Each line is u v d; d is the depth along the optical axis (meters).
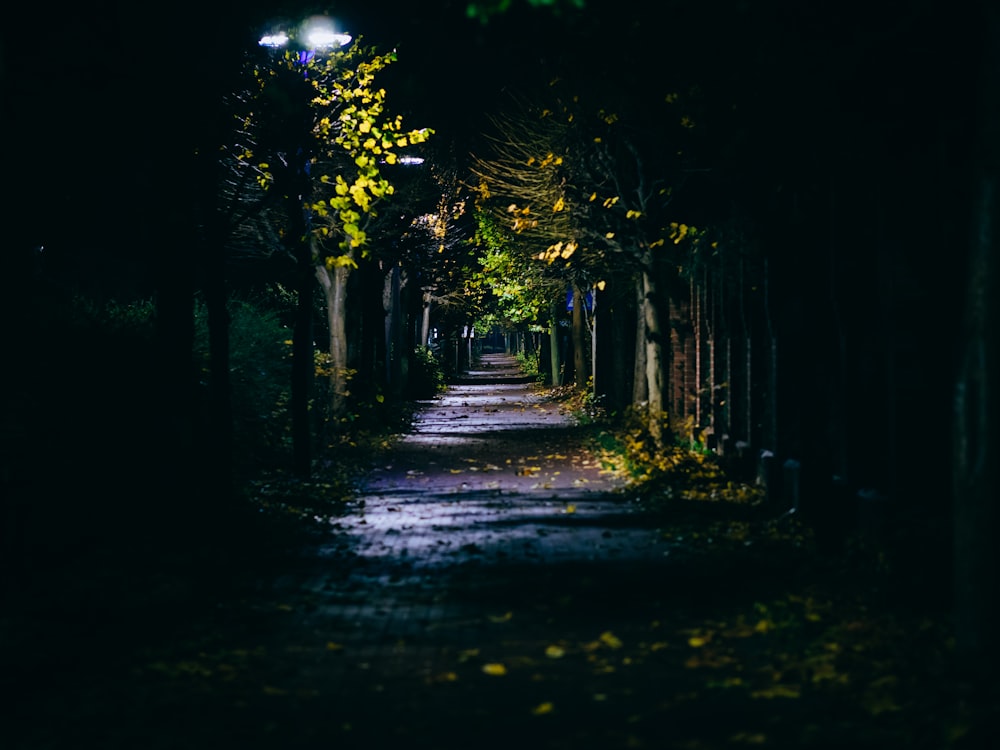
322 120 19.48
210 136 15.93
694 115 16.53
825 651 8.14
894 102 12.05
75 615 9.71
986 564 7.30
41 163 16.20
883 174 12.28
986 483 7.31
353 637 9.24
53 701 7.42
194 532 13.69
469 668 8.23
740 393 20.39
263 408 21.73
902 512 11.68
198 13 14.24
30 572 10.97
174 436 14.52
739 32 12.31
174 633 9.26
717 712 7.01
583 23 13.15
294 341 20.30
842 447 13.86
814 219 15.53
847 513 13.58
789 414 16.50
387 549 13.72
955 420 7.50
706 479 18.64
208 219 16.44
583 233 24.84
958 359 7.50
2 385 12.95
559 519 15.78
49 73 13.50
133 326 17.97
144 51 13.67
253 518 15.30
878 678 7.41
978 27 10.12
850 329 13.66
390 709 7.24
